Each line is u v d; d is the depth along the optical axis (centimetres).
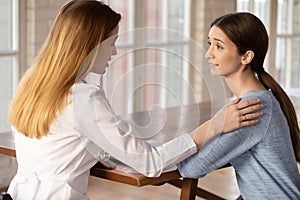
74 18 251
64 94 251
